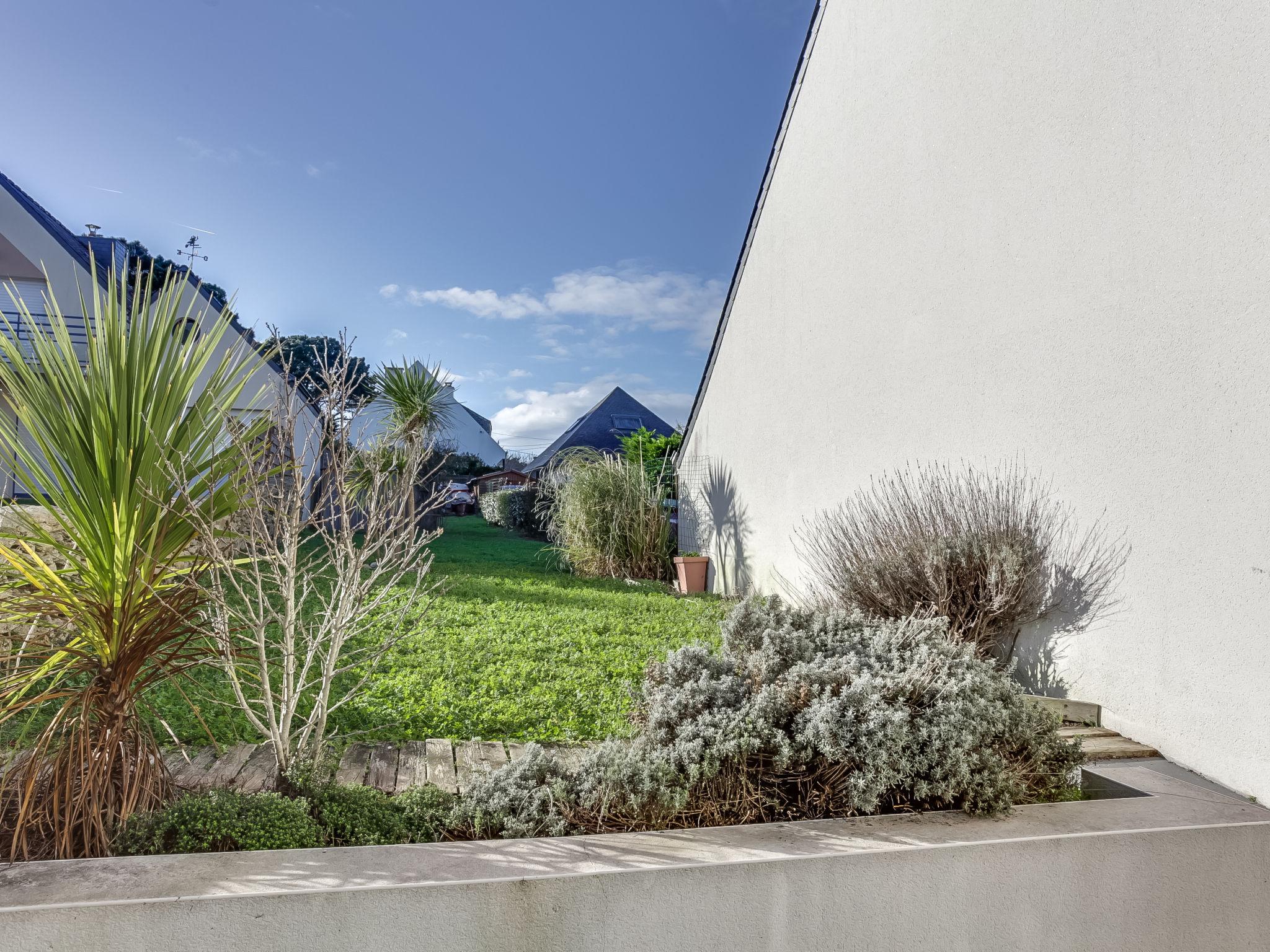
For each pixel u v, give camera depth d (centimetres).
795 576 902
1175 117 396
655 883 229
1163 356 404
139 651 266
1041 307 498
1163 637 399
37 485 265
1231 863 288
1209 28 377
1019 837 265
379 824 275
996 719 314
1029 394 509
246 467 281
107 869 219
